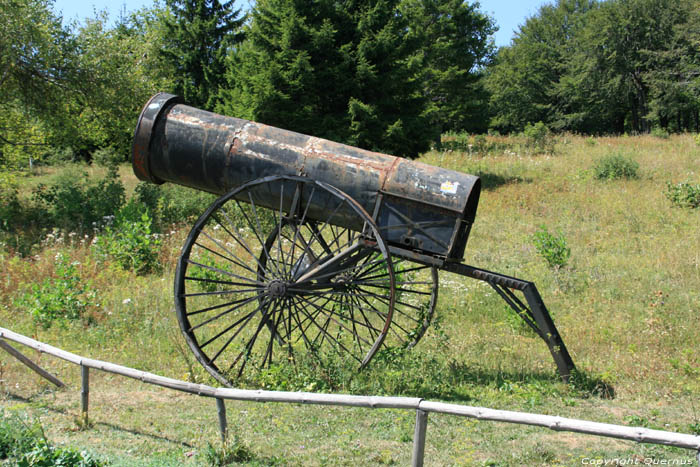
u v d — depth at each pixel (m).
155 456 5.26
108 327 9.84
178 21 35.84
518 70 54.94
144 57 23.22
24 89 19.39
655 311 9.78
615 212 16.56
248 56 19.95
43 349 6.55
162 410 6.67
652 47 44.62
